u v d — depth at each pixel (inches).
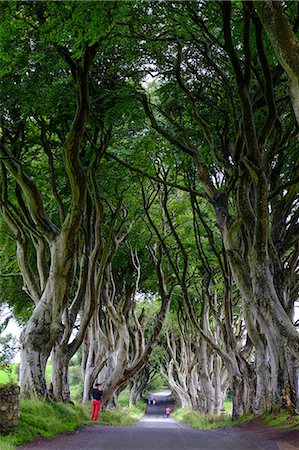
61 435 554.6
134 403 2230.6
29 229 781.3
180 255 1262.3
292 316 823.7
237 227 709.9
